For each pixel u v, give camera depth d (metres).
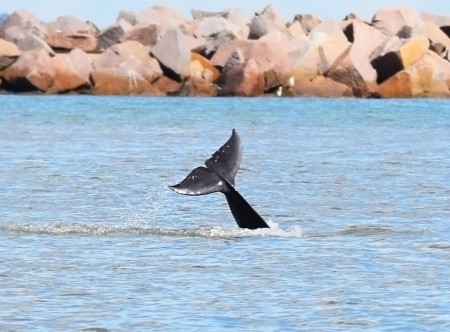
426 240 73.19
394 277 61.03
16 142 154.25
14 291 57.25
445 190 103.25
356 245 71.00
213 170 73.38
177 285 58.78
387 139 168.75
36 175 112.62
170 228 78.75
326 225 80.31
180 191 71.75
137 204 92.81
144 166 124.56
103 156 135.25
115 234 75.12
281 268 63.31
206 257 66.44
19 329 50.31
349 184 107.94
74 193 99.25
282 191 102.50
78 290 57.53
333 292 57.41
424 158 136.12
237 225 77.62
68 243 71.12
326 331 50.31
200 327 50.78
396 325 51.22
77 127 186.50
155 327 50.78
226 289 57.97
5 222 80.44
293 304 54.94
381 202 94.31
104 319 52.03
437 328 50.69
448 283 59.62
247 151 144.88
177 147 151.00
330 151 145.62
